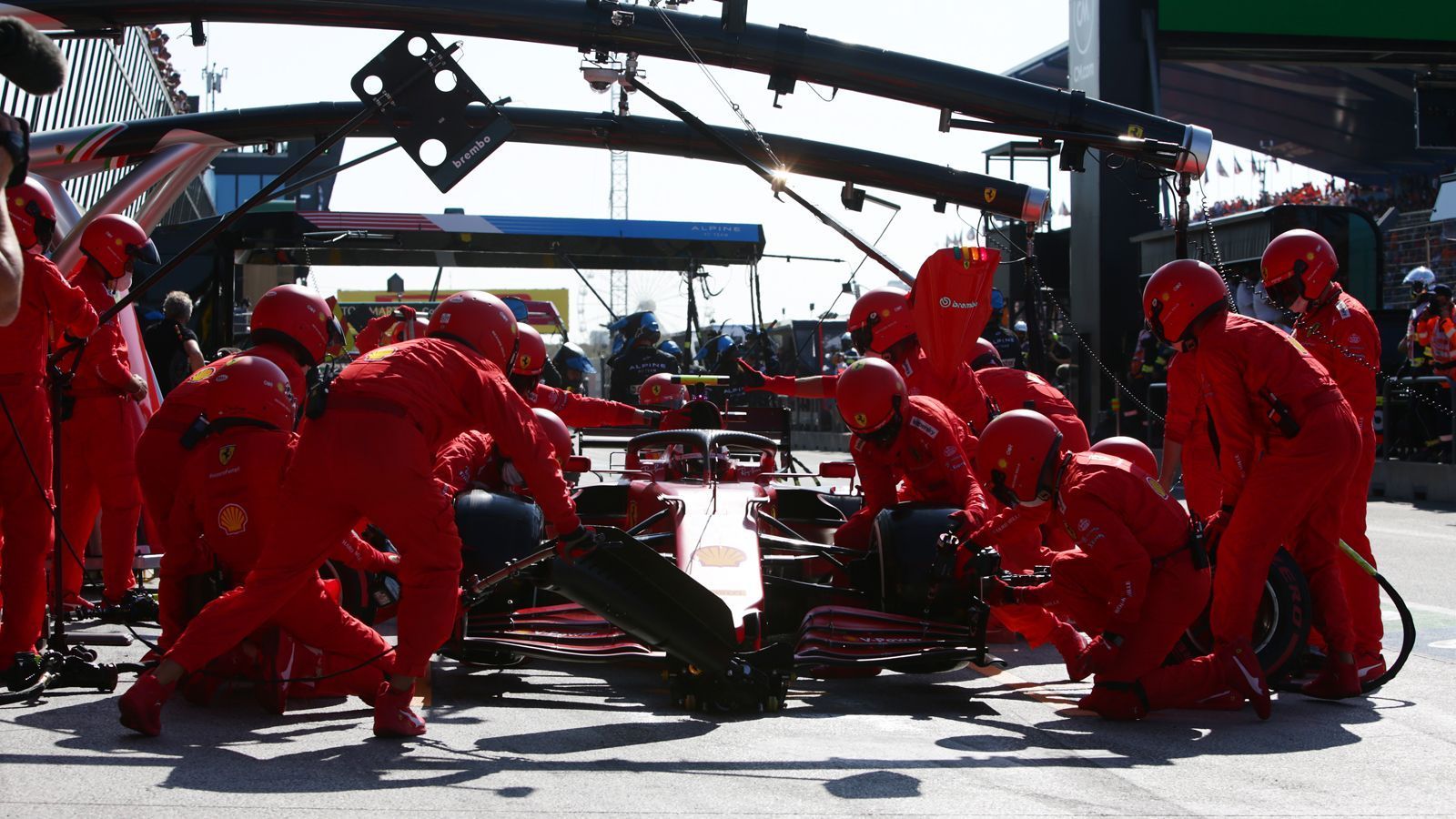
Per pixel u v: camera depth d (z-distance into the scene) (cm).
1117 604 500
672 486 650
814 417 2920
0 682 497
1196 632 566
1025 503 520
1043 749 455
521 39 766
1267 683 530
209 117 884
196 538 533
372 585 609
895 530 582
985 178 938
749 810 366
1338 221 1664
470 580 504
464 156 751
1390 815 373
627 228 1461
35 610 503
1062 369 1962
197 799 363
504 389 463
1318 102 2730
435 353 461
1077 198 1938
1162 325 559
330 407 447
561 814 358
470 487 621
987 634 708
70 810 348
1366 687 560
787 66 786
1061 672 624
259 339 552
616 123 909
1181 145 792
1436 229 2084
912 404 623
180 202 2938
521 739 459
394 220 1404
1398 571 935
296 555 449
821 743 459
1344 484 555
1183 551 507
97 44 1834
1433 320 1452
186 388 578
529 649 532
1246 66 2500
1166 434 657
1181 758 443
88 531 702
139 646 630
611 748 446
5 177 344
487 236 1427
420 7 745
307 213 1375
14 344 498
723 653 501
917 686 588
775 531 696
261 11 743
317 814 352
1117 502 502
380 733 454
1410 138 2914
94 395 679
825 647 546
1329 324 626
